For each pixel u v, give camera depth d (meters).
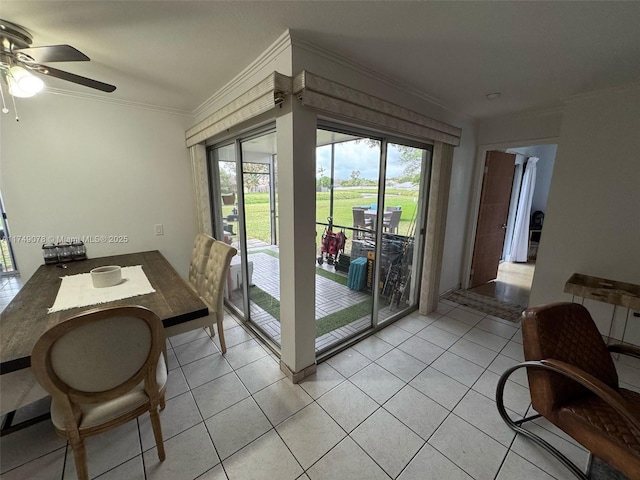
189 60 1.76
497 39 1.49
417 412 1.69
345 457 1.41
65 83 2.19
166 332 1.59
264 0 1.18
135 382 1.19
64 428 1.11
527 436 1.51
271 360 2.19
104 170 2.59
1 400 1.11
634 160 2.18
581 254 2.50
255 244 2.74
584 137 2.38
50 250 2.35
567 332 1.40
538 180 5.69
